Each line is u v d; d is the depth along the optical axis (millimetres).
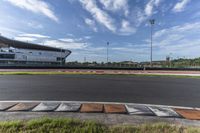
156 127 4266
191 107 6668
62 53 65312
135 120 5031
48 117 5086
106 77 18734
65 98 7859
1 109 5871
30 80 14336
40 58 58688
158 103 7242
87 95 8633
